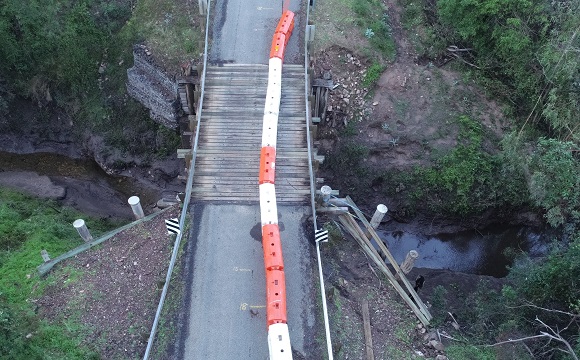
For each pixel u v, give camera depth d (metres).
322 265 18.64
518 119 26.48
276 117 19.83
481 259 24.73
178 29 26.48
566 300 17.02
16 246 21.38
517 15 24.91
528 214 25.42
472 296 20.62
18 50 26.86
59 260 19.59
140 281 18.23
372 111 26.09
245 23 24.47
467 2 25.50
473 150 25.25
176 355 15.31
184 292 16.58
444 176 25.09
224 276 16.95
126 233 20.22
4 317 16.36
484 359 16.39
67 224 23.52
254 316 16.05
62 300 18.30
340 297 18.00
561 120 22.44
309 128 20.45
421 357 16.95
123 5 28.42
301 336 15.84
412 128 25.89
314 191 18.92
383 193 25.61
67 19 27.78
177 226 17.42
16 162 27.59
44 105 28.44
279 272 15.69
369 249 19.94
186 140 25.41
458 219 25.52
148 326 16.81
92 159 28.00
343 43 26.31
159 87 25.83
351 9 27.34
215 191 19.12
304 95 21.97
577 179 19.09
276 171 19.70
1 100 27.17
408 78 27.02
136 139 27.25
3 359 15.45
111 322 17.30
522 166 22.66
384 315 18.27
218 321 15.95
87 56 28.20
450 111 26.39
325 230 18.20
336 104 25.94
